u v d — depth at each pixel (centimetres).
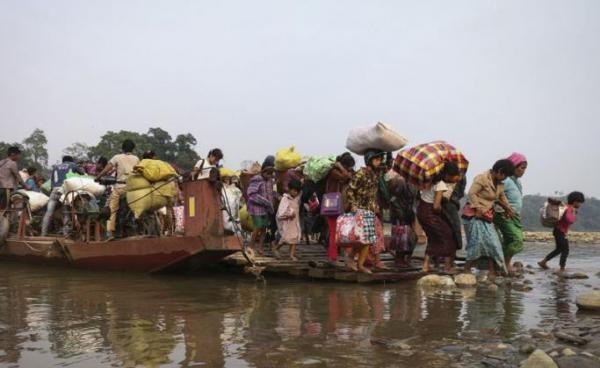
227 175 973
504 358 411
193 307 606
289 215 908
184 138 6288
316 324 523
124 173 977
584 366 383
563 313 582
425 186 836
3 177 1167
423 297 679
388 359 408
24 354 421
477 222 838
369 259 884
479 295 698
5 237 1080
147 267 872
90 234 1020
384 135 926
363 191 788
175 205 1073
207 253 805
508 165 816
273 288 752
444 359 409
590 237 2416
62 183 1081
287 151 1045
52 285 773
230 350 432
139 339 465
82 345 446
